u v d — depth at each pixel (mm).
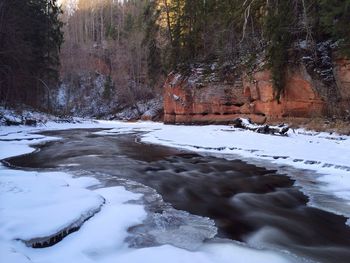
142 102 57719
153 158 13031
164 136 20000
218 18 30875
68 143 18344
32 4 36844
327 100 19062
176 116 33531
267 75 22766
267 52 23156
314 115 19516
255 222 6121
